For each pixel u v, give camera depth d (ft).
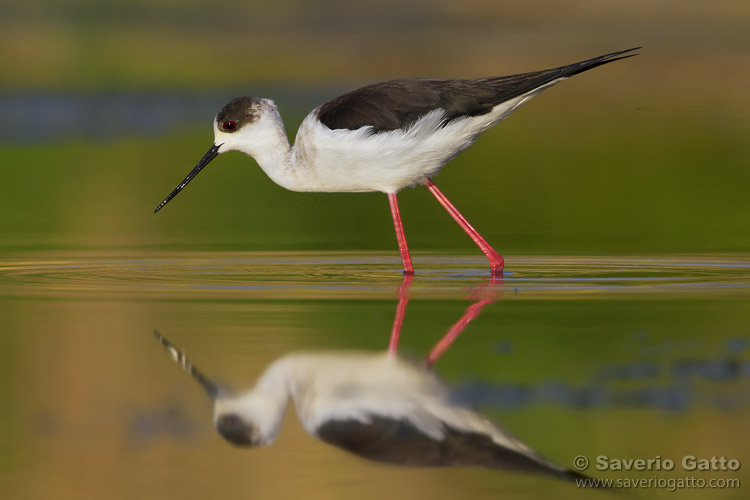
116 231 56.03
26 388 27.84
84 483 22.58
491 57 115.85
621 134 90.33
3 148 83.66
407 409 26.12
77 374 28.78
